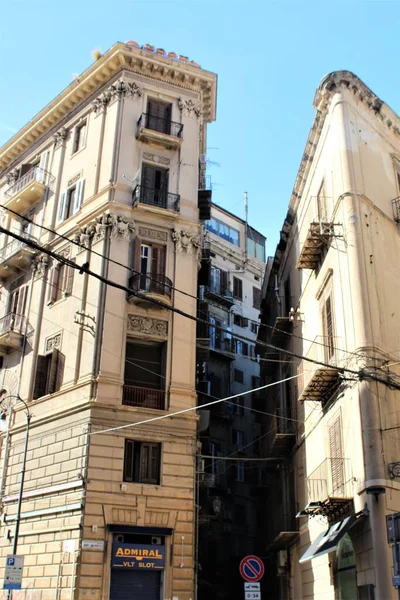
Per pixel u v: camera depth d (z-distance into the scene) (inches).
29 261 1203.9
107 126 1182.3
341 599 753.6
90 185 1151.6
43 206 1243.8
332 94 918.4
